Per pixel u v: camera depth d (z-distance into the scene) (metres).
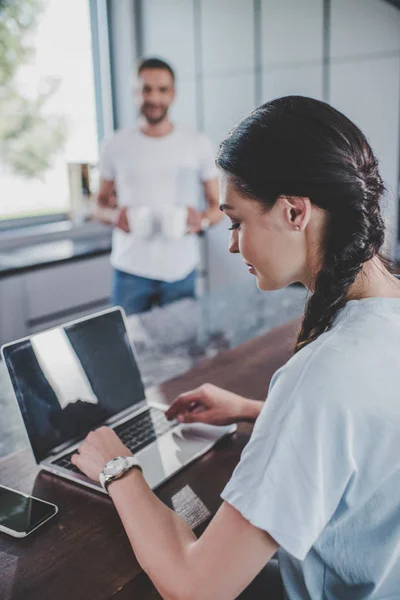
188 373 1.38
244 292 2.21
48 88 3.59
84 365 1.12
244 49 3.47
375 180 0.65
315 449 0.57
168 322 1.86
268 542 0.59
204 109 3.73
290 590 0.75
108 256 3.58
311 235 0.64
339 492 0.59
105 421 1.13
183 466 0.98
